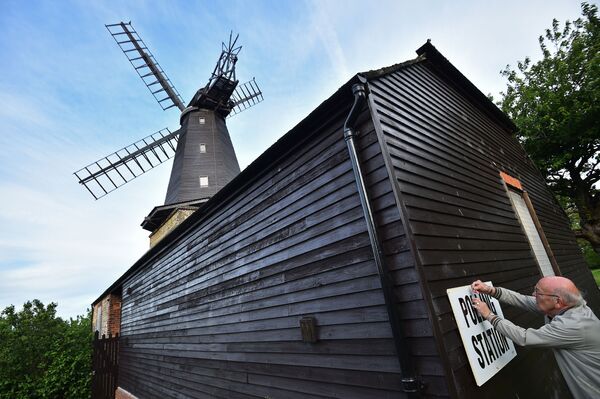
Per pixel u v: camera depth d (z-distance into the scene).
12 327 15.18
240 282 4.98
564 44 14.96
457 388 2.39
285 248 4.16
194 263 6.64
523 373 3.53
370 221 2.96
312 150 3.98
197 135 17.02
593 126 12.84
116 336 11.59
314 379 3.48
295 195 4.13
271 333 4.20
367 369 2.94
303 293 3.77
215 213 6.09
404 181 3.13
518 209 6.39
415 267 2.65
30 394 12.44
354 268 3.19
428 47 5.31
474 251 3.75
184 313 6.74
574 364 2.35
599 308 8.70
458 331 2.75
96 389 11.25
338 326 3.28
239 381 4.70
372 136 3.23
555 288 2.51
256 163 4.69
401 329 2.63
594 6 14.08
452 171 4.29
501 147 7.27
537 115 14.43
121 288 13.29
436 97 5.21
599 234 14.57
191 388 6.01
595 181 14.77
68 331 15.97
